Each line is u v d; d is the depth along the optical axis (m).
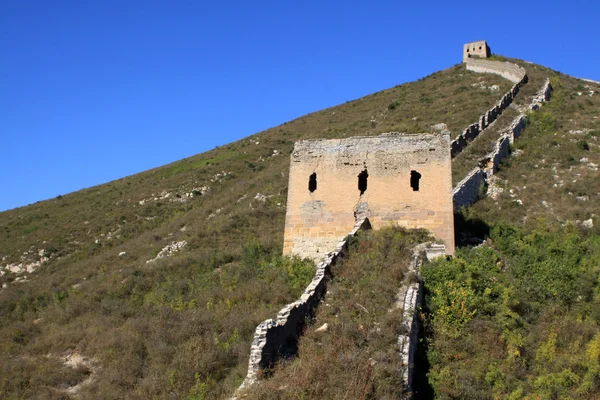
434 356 15.55
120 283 29.03
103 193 62.84
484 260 21.62
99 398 16.78
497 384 14.77
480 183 35.59
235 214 39.09
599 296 19.27
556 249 23.53
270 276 22.86
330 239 23.53
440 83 73.50
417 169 23.19
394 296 16.88
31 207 64.75
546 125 47.84
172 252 34.91
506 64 70.00
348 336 14.80
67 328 23.69
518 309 18.38
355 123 65.06
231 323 19.42
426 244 21.19
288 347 15.13
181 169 64.62
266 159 60.78
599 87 67.25
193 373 16.77
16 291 35.06
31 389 17.98
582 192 34.25
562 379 14.88
